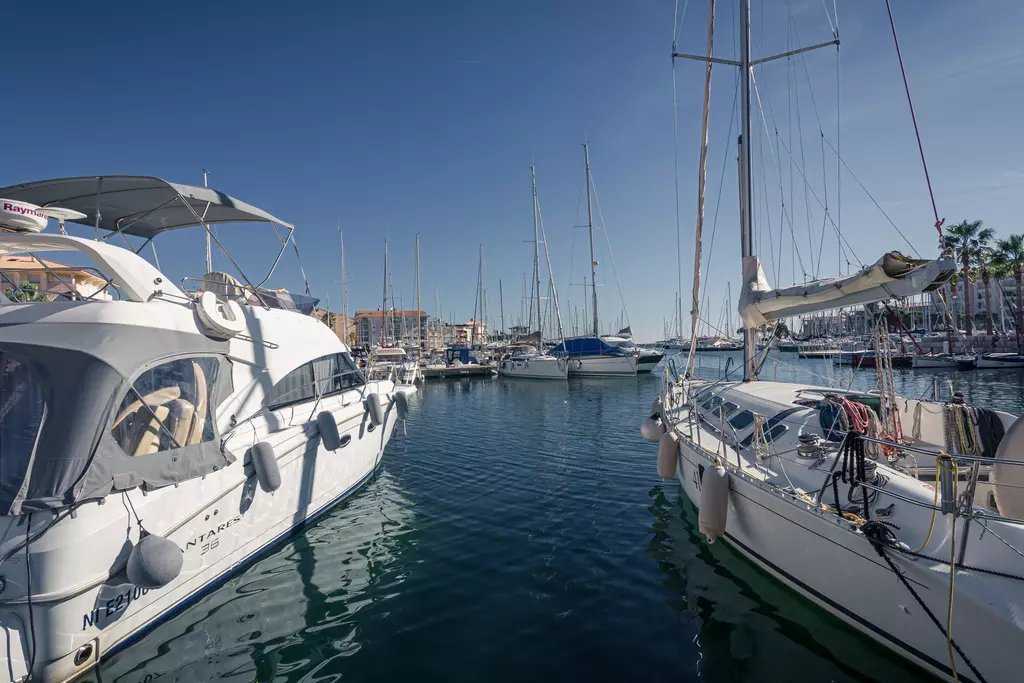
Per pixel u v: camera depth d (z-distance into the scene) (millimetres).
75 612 3625
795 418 6219
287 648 4391
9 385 3918
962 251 38062
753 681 3955
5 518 3490
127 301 4586
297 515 6672
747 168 8938
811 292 6043
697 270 9352
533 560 6176
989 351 37062
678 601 5148
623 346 35375
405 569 5910
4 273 6172
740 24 9023
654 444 13109
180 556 4023
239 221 7641
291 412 6871
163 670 4012
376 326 85312
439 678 4035
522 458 11688
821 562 4539
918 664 3789
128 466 4066
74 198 6375
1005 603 3186
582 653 4352
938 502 3990
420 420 17844
